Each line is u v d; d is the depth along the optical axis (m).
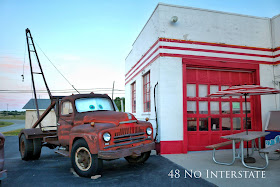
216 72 8.16
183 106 7.29
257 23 8.48
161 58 7.25
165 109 7.13
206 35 7.78
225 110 8.09
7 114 156.88
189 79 7.79
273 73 8.48
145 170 5.29
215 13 7.97
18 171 5.56
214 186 4.14
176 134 7.14
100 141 4.51
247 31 8.30
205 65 7.64
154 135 7.60
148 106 8.84
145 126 5.31
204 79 7.97
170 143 7.08
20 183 4.54
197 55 7.59
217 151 7.54
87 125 4.96
